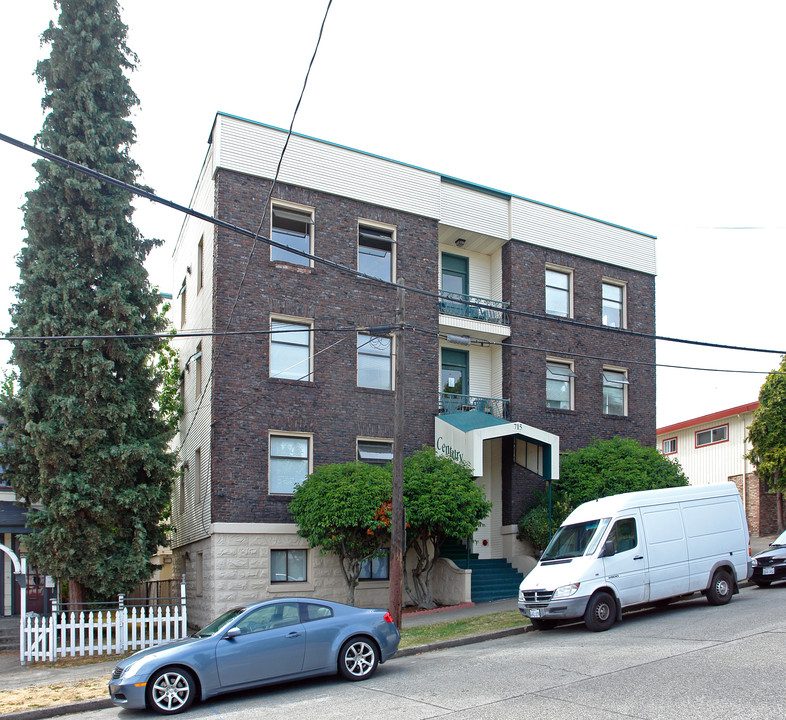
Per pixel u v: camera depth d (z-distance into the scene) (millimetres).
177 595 23422
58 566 18406
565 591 14992
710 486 17891
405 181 25188
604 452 25562
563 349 28000
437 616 19953
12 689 13633
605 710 9227
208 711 10930
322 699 11047
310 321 23000
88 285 19984
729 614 15570
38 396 19078
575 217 29188
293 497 21703
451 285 27469
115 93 20750
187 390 27000
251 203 22453
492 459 27047
